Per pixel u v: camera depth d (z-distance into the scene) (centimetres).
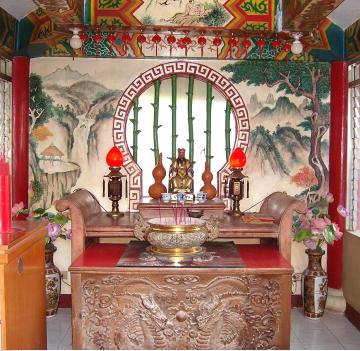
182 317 294
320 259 423
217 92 452
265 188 452
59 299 445
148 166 452
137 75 444
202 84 451
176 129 452
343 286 436
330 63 448
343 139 440
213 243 373
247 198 452
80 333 294
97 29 405
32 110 443
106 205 449
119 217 406
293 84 448
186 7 412
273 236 362
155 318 294
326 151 451
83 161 447
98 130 446
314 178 452
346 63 439
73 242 351
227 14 413
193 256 322
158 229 311
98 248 359
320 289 418
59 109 444
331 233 402
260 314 296
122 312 295
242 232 363
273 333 297
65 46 435
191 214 375
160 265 297
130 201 449
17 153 435
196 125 453
